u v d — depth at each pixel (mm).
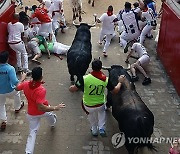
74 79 8914
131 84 6707
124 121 5930
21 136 6949
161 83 9031
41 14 10062
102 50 10719
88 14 13844
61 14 11633
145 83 8906
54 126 7227
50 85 8758
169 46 9328
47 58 10109
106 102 7469
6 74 6551
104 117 6789
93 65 6102
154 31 12125
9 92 6762
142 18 10305
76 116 7598
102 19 9984
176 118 7652
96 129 6914
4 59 6488
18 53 8992
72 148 6672
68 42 11180
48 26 10219
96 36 11695
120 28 11406
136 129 5672
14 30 8734
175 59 8766
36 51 9922
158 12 14000
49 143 6781
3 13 8555
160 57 10188
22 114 7609
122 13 10125
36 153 6523
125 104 6133
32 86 5766
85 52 7930
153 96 8445
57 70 9492
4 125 7070
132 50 9523
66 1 15141
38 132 7051
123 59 10203
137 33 10211
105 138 6934
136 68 9359
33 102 5891
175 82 8734
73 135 7016
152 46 11172
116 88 6160
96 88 6164
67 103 8055
